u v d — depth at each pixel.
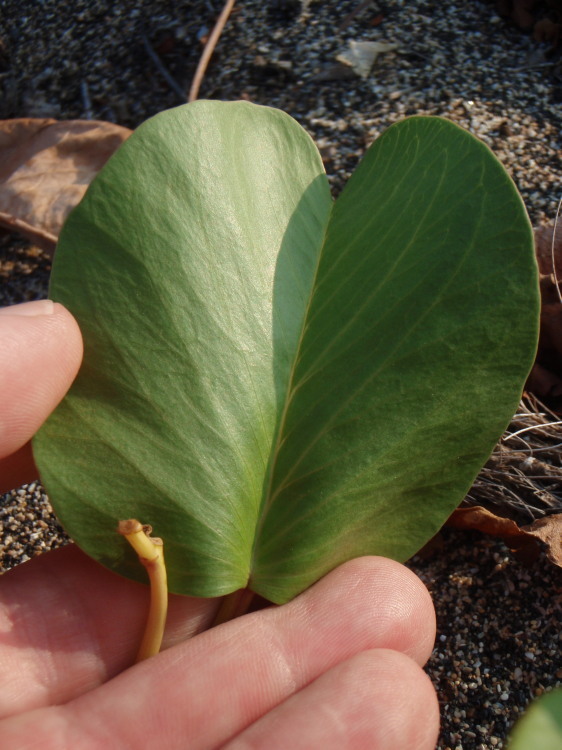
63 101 0.26
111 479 0.14
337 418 0.15
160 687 0.15
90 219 0.14
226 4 0.25
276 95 0.25
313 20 0.27
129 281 0.14
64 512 0.14
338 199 0.17
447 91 0.24
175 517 0.14
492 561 0.18
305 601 0.15
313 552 0.15
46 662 0.16
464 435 0.15
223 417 0.15
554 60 0.25
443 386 0.15
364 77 0.25
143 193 0.14
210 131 0.15
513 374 0.14
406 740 0.14
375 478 0.15
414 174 0.15
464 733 0.16
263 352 0.15
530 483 0.18
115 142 0.23
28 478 0.18
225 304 0.15
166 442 0.14
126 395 0.14
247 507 0.15
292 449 0.15
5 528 0.20
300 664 0.15
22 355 0.14
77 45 0.28
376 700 0.14
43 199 0.22
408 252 0.15
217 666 0.15
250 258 0.15
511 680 0.17
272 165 0.16
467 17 0.27
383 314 0.15
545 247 0.20
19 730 0.14
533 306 0.14
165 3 0.28
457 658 0.17
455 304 0.14
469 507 0.18
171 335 0.14
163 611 0.14
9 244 0.24
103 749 0.14
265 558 0.15
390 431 0.15
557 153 0.23
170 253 0.14
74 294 0.14
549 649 0.17
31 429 0.15
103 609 0.16
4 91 0.27
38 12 0.29
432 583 0.18
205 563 0.15
